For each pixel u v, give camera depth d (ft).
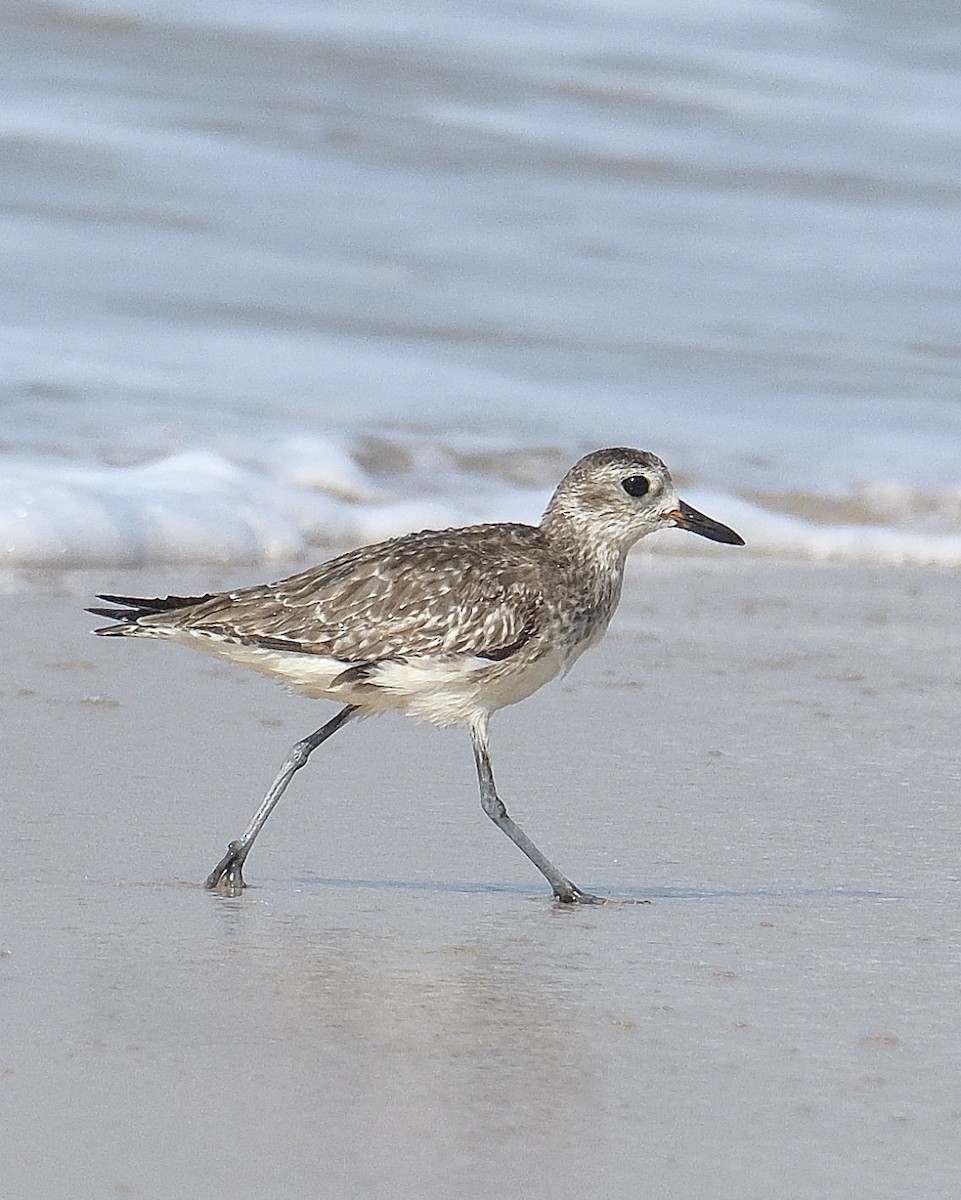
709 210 103.04
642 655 55.06
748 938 34.19
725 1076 27.66
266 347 80.12
